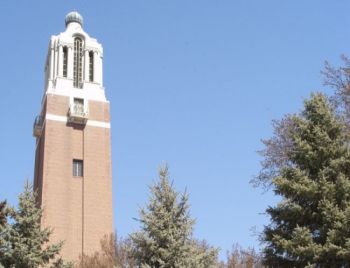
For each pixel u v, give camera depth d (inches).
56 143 3157.0
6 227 1218.0
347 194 1051.9
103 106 3351.4
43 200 2989.7
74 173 3137.3
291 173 1112.8
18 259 1195.3
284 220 1110.4
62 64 3408.0
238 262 1895.9
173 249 1184.8
